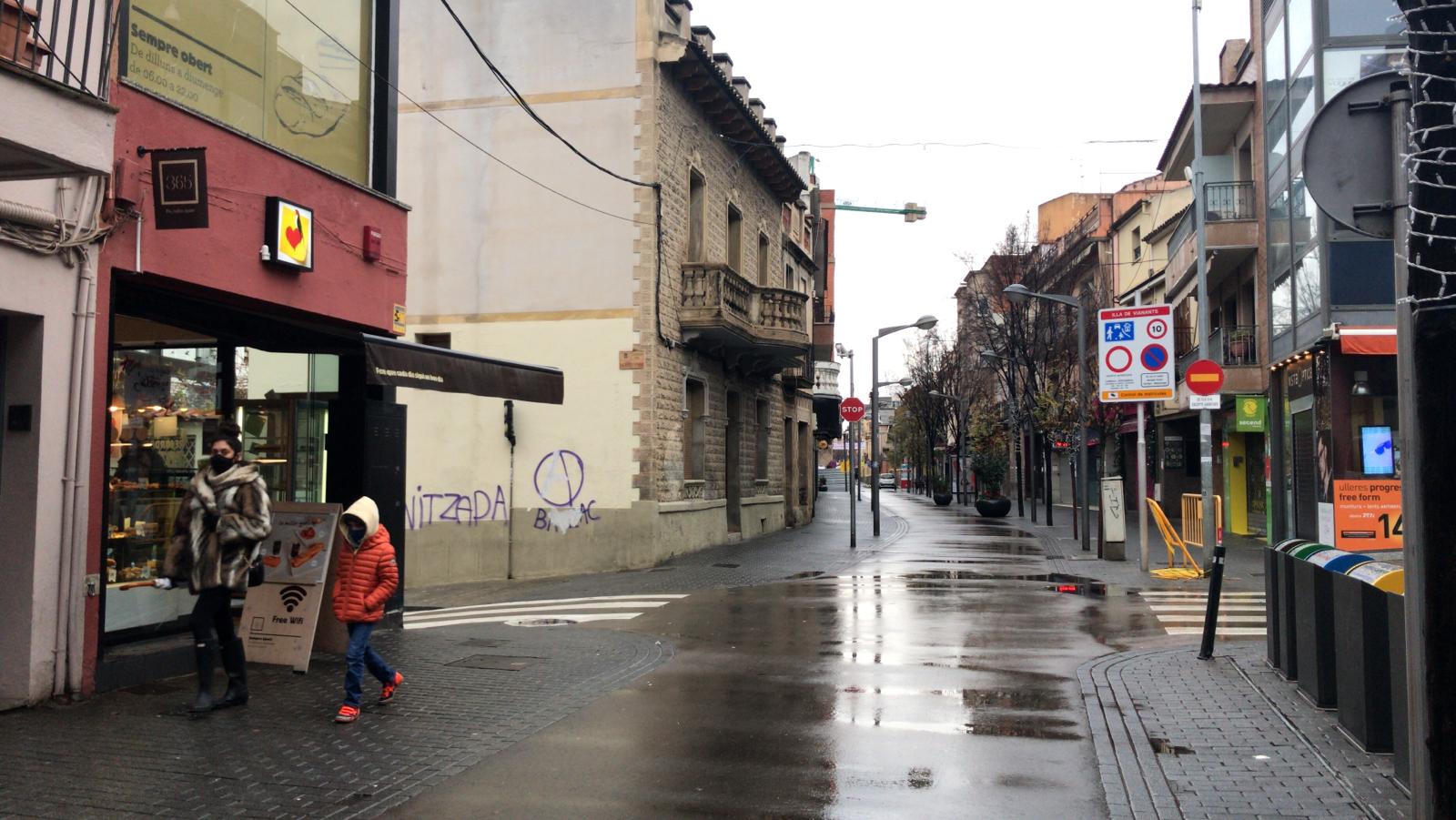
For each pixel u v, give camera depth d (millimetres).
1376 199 4234
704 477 22188
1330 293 18500
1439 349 3879
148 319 9180
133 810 5379
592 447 19344
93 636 7887
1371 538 18203
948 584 16031
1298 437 20969
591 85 19859
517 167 20109
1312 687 7652
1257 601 14016
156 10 8711
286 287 9539
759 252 27422
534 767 6242
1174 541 18078
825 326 38906
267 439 10930
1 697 7398
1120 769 6129
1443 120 3918
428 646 10555
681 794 5746
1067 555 21359
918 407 61594
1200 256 19250
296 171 9695
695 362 21516
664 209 19969
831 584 16125
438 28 20547
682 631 11633
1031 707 7789
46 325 7395
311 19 10664
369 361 8773
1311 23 19203
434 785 5879
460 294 20234
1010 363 37594
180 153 8008
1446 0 3945
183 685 8383
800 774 6102
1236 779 5887
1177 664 9352
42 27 7242
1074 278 38188
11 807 5395
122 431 8930
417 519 19625
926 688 8469
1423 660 3926
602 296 19547
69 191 7492
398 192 20562
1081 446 23250
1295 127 20609
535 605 14516
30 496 7387
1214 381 17656
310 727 7152
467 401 19719
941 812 5453
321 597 9461
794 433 31047
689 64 20109
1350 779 5828
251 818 5281
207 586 7496
